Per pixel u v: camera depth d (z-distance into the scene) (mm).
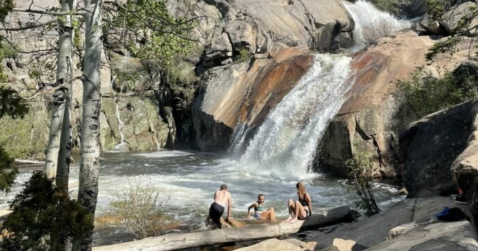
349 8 32844
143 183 15359
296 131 18203
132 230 9305
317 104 18359
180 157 22719
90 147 5473
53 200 4262
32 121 21078
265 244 7656
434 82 15000
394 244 5449
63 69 7055
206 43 27469
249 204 12438
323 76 19188
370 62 18250
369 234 7645
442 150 9297
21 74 18359
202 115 24438
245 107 21812
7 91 4090
